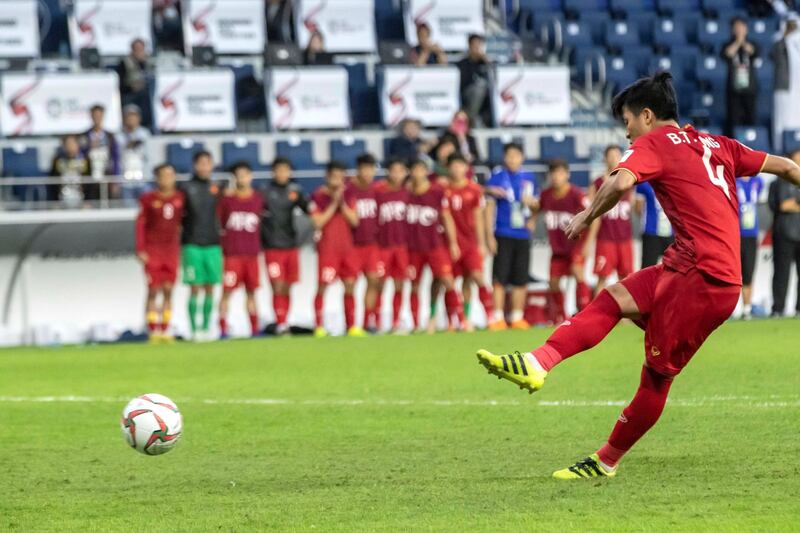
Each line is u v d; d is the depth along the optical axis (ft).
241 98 222.89
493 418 85.30
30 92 205.87
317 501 56.54
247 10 230.07
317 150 213.25
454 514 52.03
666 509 51.83
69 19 227.20
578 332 58.34
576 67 243.81
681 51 247.09
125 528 51.49
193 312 176.86
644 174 56.90
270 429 83.51
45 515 55.16
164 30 230.48
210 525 51.37
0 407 97.81
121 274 195.83
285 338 169.17
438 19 237.25
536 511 52.13
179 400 100.58
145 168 201.67
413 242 177.27
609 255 177.37
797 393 92.27
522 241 176.24
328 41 232.32
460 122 194.70
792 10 257.14
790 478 58.70
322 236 176.55
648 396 59.26
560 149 216.33
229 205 176.55
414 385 106.42
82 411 95.14
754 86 228.02
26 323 192.44
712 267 56.80
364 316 181.78
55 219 190.19
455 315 177.88
